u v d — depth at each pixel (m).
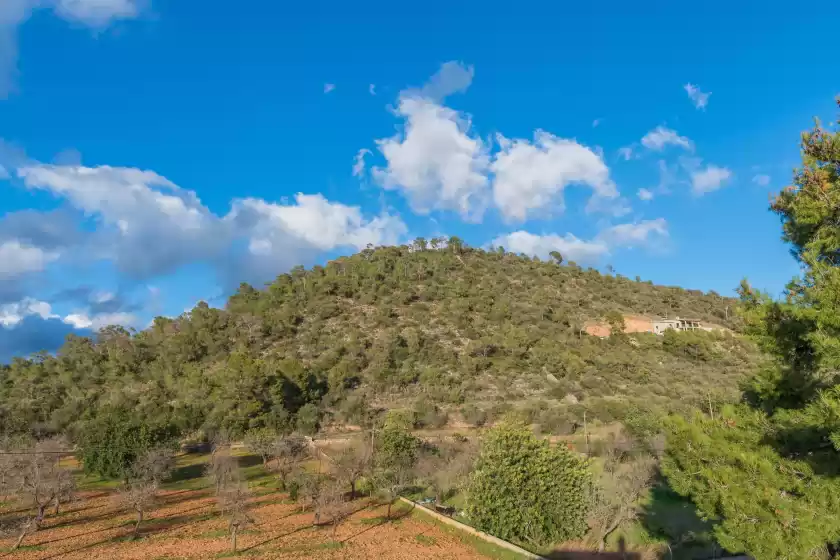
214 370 73.88
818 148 11.05
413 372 73.19
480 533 28.06
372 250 138.12
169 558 23.98
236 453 53.75
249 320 94.25
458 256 136.62
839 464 9.78
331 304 99.94
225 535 28.48
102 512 33.56
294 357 77.38
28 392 70.62
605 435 48.12
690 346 82.38
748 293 11.70
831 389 9.51
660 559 24.41
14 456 36.12
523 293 110.50
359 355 79.50
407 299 103.81
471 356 79.38
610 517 27.20
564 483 26.33
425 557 25.34
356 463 39.19
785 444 10.91
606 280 131.88
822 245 10.48
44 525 30.38
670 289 132.75
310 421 60.69
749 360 76.44
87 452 40.47
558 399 65.31
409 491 40.22
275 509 35.38
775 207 11.84
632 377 71.94
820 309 9.73
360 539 28.50
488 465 27.33
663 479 34.03
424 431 57.47
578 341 87.69
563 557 25.16
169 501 36.72
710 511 11.43
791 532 9.49
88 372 80.06
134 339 94.19
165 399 65.38
